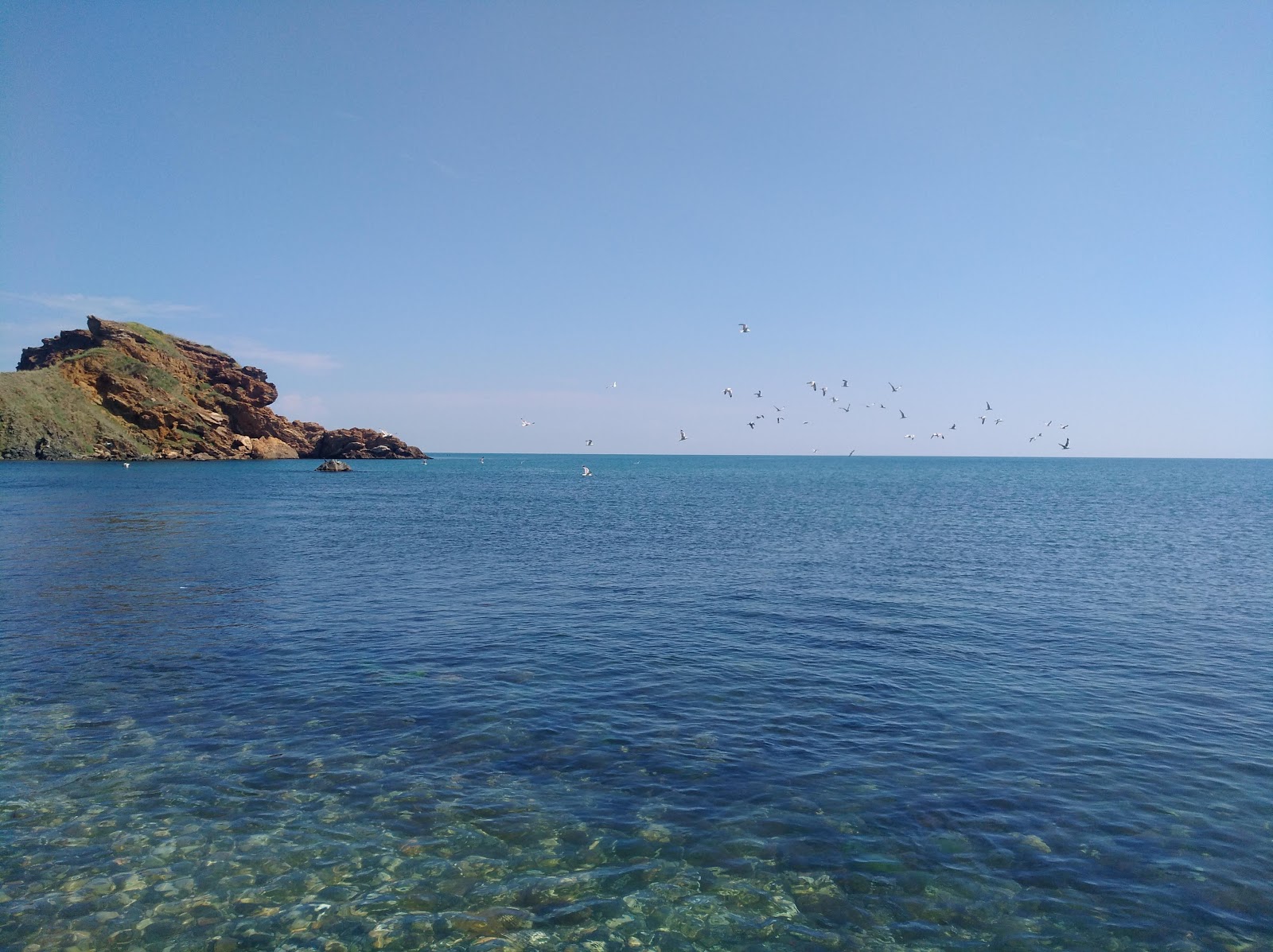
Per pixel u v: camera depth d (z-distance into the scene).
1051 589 30.34
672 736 14.88
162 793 12.39
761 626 24.00
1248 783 12.84
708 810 11.90
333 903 9.66
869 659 20.36
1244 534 52.22
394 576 33.03
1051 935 9.02
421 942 8.97
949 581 32.09
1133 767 13.49
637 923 9.31
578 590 29.86
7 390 173.88
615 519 62.50
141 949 8.80
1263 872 10.21
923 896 9.77
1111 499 92.12
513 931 9.18
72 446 176.12
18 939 8.88
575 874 10.27
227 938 9.02
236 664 19.47
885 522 59.78
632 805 12.08
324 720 15.63
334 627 23.55
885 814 11.78
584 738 14.74
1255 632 23.39
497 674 18.77
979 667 19.58
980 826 11.41
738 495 98.94
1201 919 9.29
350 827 11.38
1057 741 14.66
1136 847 10.84
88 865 10.36
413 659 20.03
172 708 16.25
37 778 12.85
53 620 24.06
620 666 19.59
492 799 12.27
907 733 15.05
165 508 67.25
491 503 81.88
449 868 10.39
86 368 195.25
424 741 14.54
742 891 9.91
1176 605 27.42
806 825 11.45
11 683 17.75
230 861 10.51
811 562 37.31
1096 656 20.66
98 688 17.48
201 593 28.83
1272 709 16.55
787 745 14.43
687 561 37.56
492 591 29.64
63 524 52.47
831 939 9.00
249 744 14.34
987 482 144.25
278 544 43.78
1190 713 16.23
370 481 132.00
